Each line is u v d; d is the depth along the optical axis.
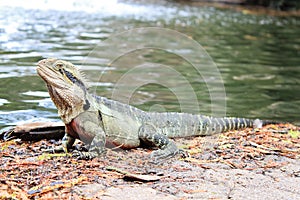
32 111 8.44
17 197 4.80
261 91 11.55
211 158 6.32
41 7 22.17
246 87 11.83
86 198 4.79
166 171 5.72
